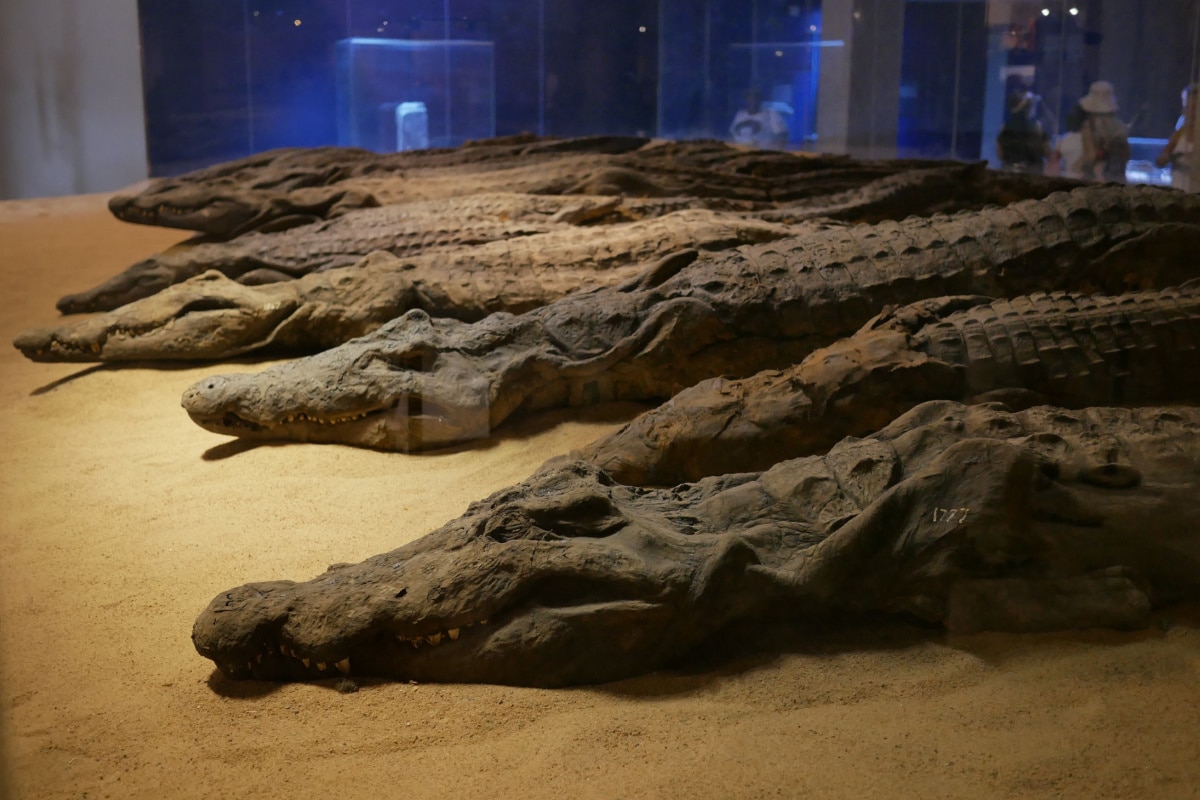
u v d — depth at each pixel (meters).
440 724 2.49
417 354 4.51
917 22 9.64
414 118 10.19
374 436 4.45
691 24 11.12
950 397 3.79
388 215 7.10
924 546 2.77
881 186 7.77
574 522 2.79
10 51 8.33
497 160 9.49
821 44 10.56
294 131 10.16
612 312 4.76
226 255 6.70
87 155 9.30
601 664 2.63
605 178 8.03
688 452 3.76
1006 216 5.14
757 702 2.55
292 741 2.44
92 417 5.07
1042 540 2.79
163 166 9.71
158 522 3.79
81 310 6.89
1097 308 4.14
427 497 3.94
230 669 2.68
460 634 2.64
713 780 2.25
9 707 2.60
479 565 2.66
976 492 2.77
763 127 11.17
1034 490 2.79
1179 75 7.20
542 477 3.08
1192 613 2.87
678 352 4.68
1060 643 2.76
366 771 2.33
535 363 4.66
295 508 3.87
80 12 8.39
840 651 2.76
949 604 2.78
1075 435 3.06
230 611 2.71
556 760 2.33
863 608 2.82
